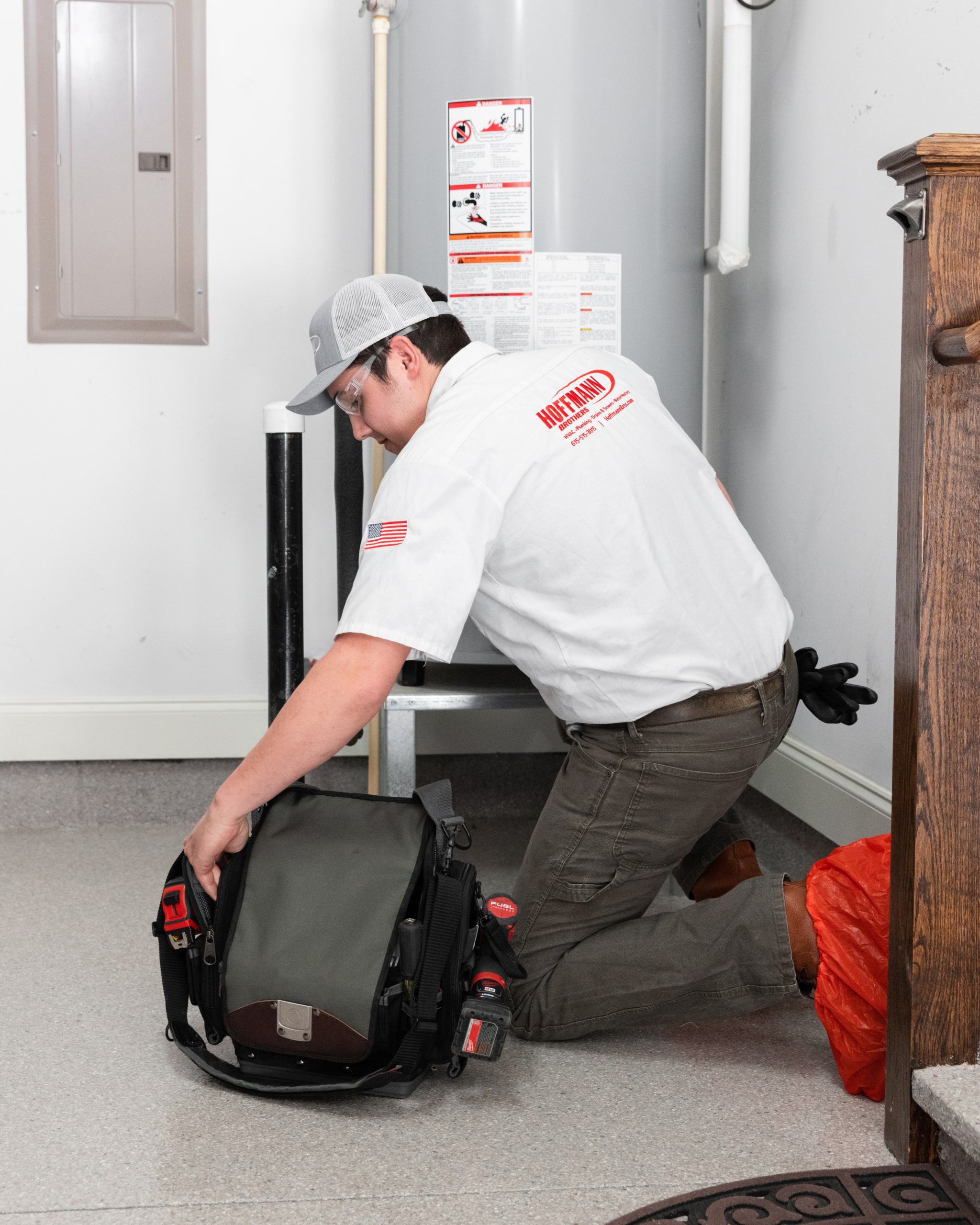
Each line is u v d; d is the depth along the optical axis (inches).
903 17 64.5
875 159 67.7
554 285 70.5
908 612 44.3
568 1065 55.1
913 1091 44.9
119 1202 43.3
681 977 52.6
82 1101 51.3
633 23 70.1
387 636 46.9
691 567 52.9
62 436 92.8
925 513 42.8
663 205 72.3
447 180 70.9
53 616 94.3
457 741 97.4
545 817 56.5
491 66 69.2
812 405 76.8
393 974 49.2
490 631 55.2
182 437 93.8
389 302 54.6
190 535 94.8
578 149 69.6
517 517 50.1
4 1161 46.2
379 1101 51.5
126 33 89.4
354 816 53.3
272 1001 49.3
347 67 91.6
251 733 95.4
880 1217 41.0
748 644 54.0
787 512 81.3
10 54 89.0
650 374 73.2
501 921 50.4
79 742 94.1
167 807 96.0
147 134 90.4
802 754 78.6
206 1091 52.4
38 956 67.7
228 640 95.9
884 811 66.5
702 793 53.9
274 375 93.8
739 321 89.6
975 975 44.9
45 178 90.0
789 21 79.9
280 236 92.7
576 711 54.4
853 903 50.7
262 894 51.1
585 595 51.2
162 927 51.6
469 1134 48.5
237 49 90.7
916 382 43.2
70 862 85.6
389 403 55.7
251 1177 45.1
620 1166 45.9
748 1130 48.9
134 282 91.7
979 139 41.1
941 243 41.9
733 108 77.0
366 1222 42.0
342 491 73.5
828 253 73.9
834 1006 50.3
